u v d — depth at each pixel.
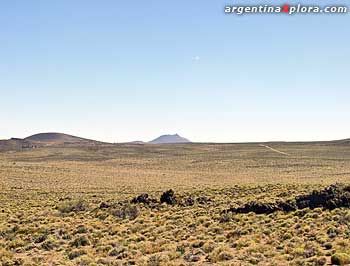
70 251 30.38
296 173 117.25
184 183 95.88
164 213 46.50
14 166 132.25
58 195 71.19
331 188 41.53
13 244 33.12
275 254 25.53
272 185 59.94
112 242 32.25
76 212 51.34
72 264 25.88
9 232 38.88
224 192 57.22
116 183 96.88
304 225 33.62
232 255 25.64
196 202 51.66
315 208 39.81
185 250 28.88
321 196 41.03
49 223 42.91
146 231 37.00
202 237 32.56
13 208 54.84
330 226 32.00
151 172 132.88
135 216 46.44
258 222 37.25
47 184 91.00
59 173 118.25
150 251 28.81
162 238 33.44
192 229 36.69
